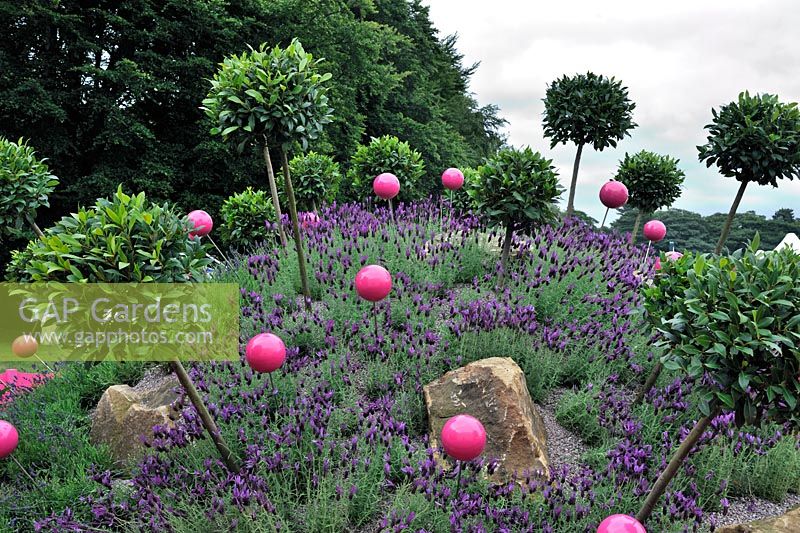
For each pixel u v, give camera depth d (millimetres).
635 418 3865
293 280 5969
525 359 4301
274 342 3328
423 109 28906
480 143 39562
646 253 7234
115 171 15898
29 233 13969
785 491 3455
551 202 5383
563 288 5199
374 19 28906
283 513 3023
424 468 3021
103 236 2912
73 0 15695
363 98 24422
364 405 3896
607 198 7055
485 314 4387
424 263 5734
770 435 3959
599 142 7324
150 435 4121
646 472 3373
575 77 7223
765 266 2492
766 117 5746
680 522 3035
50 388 5492
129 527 3305
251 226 8531
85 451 4242
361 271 3875
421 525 2947
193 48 17688
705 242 35219
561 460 3645
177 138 17859
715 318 2465
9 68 14688
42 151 15102
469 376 3771
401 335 4500
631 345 4664
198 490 3191
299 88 4746
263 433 3566
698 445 3455
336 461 3414
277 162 17312
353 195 21594
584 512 2969
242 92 4797
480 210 5570
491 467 3107
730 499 3441
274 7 18188
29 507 3713
